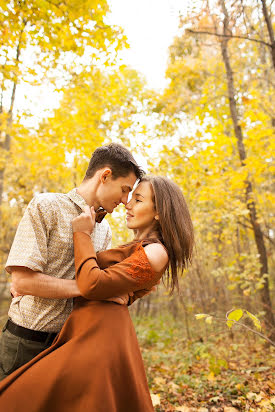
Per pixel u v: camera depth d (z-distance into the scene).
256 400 2.51
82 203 1.51
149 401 1.40
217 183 4.36
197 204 5.01
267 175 5.46
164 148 4.66
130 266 1.35
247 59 5.54
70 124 4.15
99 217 1.61
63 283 1.35
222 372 3.36
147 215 1.67
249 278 4.14
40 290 1.33
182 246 1.65
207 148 4.52
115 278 1.30
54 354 1.27
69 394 1.19
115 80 4.63
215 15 4.07
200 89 5.66
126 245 1.55
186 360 3.93
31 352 1.44
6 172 5.99
